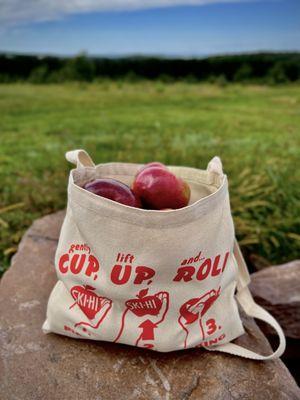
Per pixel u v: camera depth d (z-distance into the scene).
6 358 1.48
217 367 1.44
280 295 2.16
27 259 2.16
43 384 1.38
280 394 1.39
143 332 1.37
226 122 6.19
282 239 3.19
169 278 1.32
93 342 1.53
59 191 3.61
